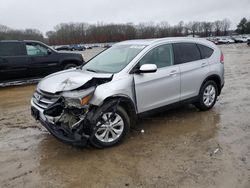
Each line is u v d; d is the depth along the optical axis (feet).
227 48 132.67
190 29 382.83
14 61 32.63
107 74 15.55
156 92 17.03
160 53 17.84
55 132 14.12
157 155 14.12
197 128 17.65
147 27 351.67
